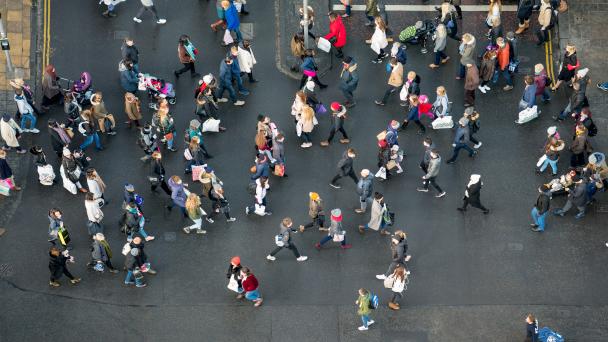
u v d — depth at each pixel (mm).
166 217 38562
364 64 43625
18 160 40094
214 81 40000
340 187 39438
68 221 38375
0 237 37812
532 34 44750
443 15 42719
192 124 38406
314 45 44156
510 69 42250
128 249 35031
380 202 36312
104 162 40188
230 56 40594
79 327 35594
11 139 39188
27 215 38531
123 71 40500
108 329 35562
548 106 42250
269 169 39844
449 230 38375
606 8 45500
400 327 35688
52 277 35875
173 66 43375
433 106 40688
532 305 36375
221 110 41938
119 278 36781
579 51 44156
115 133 41000
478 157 40531
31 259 37250
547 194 36562
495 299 36531
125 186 36875
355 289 36656
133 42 44031
